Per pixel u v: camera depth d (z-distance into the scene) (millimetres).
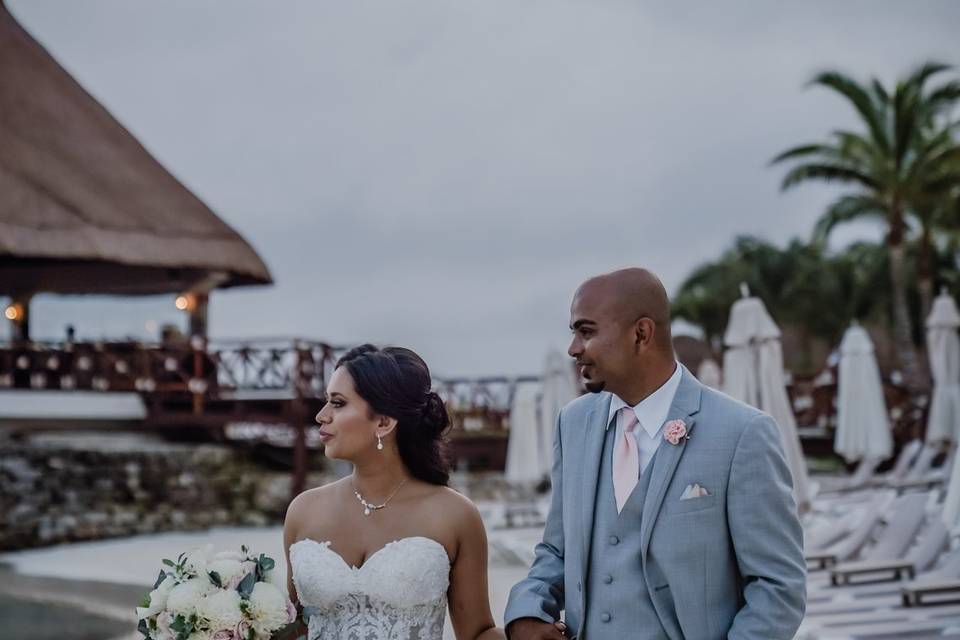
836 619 5922
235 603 2773
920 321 31109
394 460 3105
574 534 2701
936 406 13125
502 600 7805
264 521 16156
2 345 16297
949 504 4020
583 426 2797
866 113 25031
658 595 2547
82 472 15117
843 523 8812
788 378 19016
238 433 18094
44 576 10938
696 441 2586
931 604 6219
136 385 16562
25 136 13523
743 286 9625
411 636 2980
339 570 2986
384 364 3062
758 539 2506
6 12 14789
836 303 33594
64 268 14555
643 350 2623
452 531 3055
